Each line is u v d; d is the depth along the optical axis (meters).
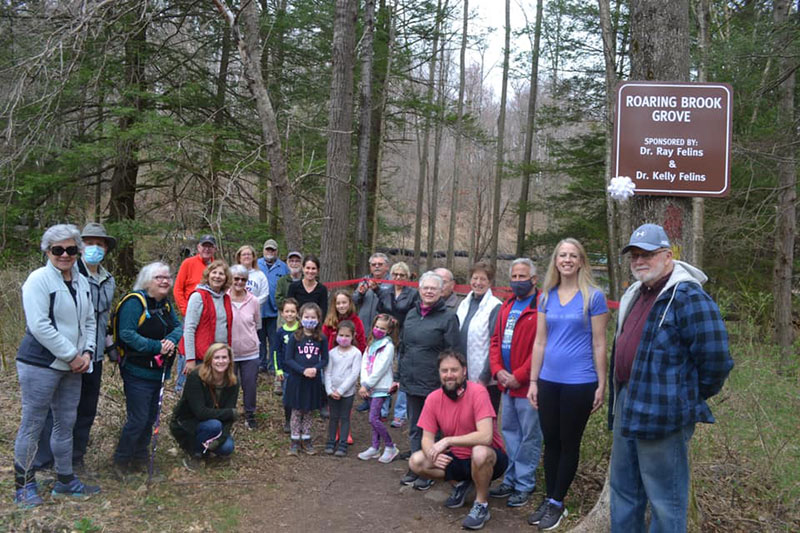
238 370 6.23
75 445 4.52
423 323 5.25
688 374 3.02
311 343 5.75
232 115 12.59
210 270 5.72
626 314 3.41
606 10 10.99
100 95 11.15
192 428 5.11
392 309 6.98
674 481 3.08
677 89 3.78
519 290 4.78
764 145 10.23
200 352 5.69
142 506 4.25
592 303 4.09
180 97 11.19
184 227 10.84
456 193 22.98
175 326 4.81
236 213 11.52
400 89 16.16
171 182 11.98
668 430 2.99
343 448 5.88
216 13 10.85
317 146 13.22
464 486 4.68
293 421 5.79
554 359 4.17
